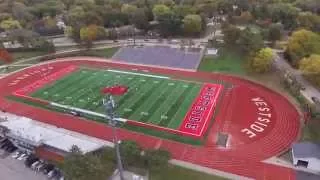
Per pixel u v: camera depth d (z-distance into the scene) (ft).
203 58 337.31
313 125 215.92
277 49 341.21
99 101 259.39
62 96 271.08
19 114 246.47
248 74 298.56
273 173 177.58
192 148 200.75
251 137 209.15
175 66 325.83
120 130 221.05
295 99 251.60
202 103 251.19
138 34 415.03
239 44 326.85
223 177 176.14
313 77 260.62
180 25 395.34
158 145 204.44
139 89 277.64
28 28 432.25
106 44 392.68
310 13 383.65
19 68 337.93
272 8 412.57
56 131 215.92
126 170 181.78
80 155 170.19
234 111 239.09
